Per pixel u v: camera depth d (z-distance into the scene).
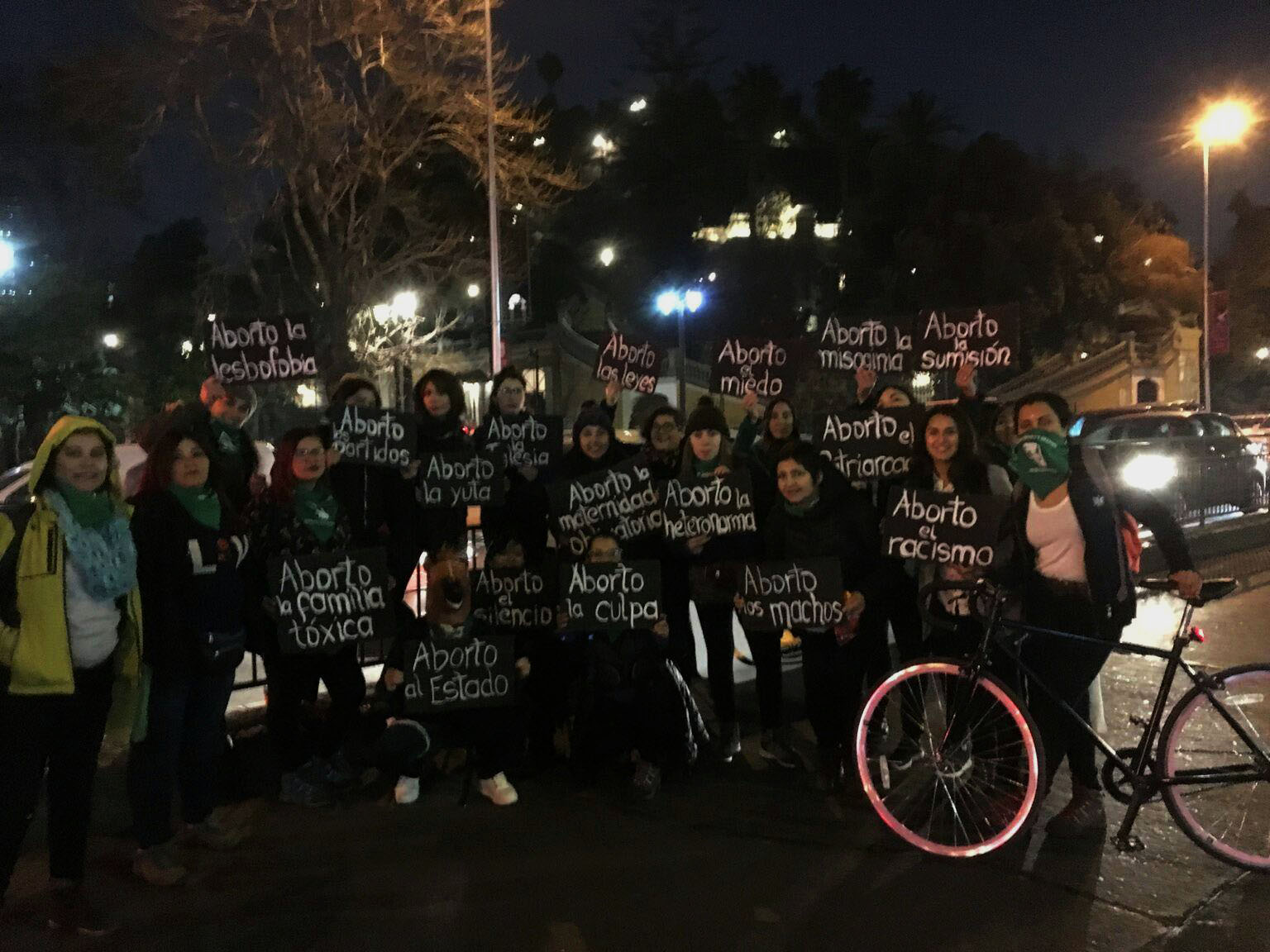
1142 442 13.68
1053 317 39.03
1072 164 44.06
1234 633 8.20
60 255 24.34
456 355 39.84
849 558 4.98
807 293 42.97
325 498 5.00
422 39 22.30
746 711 6.41
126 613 3.88
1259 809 4.53
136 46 21.02
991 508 4.49
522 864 4.29
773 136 47.94
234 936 3.71
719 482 5.27
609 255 44.88
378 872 4.23
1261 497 14.44
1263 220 49.28
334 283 23.64
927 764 4.64
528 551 5.90
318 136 22.25
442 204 30.48
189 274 33.97
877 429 5.56
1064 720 4.44
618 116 48.19
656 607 4.99
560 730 5.51
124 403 27.03
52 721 3.71
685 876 4.16
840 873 4.17
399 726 4.91
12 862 3.68
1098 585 4.35
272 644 4.93
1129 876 4.09
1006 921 3.76
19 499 8.89
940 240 37.53
